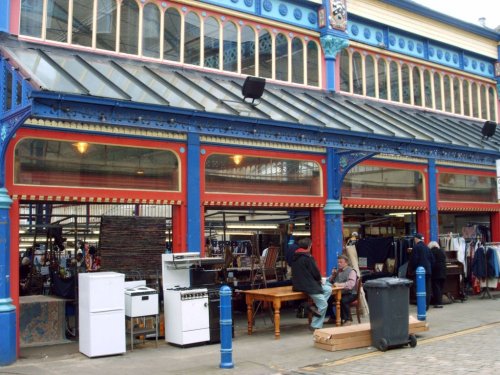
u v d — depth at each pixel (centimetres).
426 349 1034
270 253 1518
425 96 1998
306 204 1518
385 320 1037
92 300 1025
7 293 1028
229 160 1387
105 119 965
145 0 1392
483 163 1652
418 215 1859
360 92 1802
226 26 1526
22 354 1063
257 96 1283
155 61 1384
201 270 1206
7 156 1060
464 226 2217
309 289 1191
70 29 1278
